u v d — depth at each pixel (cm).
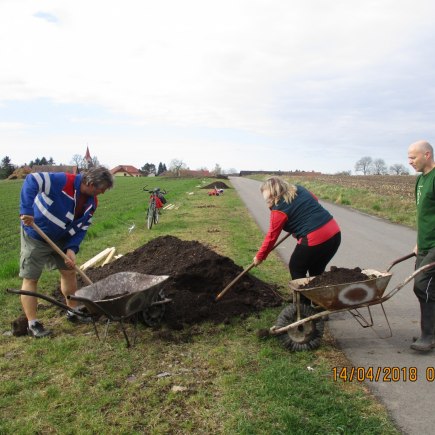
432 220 513
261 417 390
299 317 522
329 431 368
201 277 680
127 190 5038
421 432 371
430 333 524
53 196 561
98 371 481
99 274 802
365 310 680
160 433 372
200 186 5034
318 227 570
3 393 441
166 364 496
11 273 904
